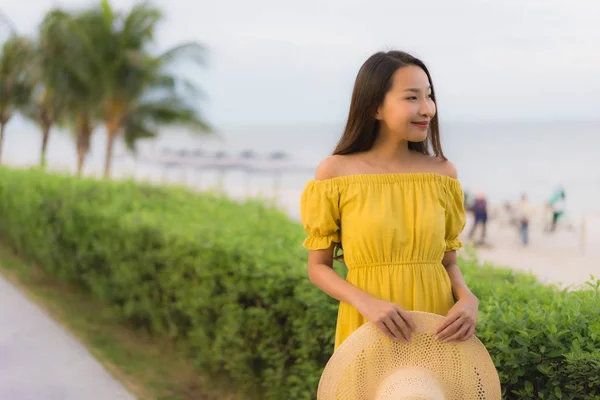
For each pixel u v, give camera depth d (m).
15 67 28.92
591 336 2.41
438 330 2.05
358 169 2.21
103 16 21.16
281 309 3.69
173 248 4.84
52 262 7.03
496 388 2.08
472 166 55.53
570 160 59.84
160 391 4.57
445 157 2.33
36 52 23.38
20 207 7.68
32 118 30.03
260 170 38.03
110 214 6.03
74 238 6.44
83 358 5.00
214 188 8.13
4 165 11.46
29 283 7.22
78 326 5.87
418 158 2.29
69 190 7.41
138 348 5.39
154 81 22.50
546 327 2.48
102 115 22.25
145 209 6.50
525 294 3.13
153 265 5.17
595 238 18.53
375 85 2.17
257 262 3.95
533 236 18.75
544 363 2.40
